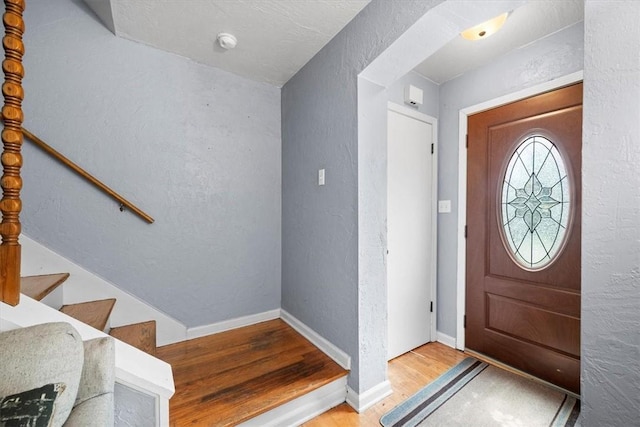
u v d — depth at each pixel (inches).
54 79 62.7
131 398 37.3
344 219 65.8
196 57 78.1
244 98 88.8
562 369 67.1
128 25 65.0
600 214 29.1
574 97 65.0
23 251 59.5
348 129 64.4
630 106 27.2
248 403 52.9
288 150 91.5
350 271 63.8
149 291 74.4
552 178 68.7
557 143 67.6
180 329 78.0
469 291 86.0
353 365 62.4
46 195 62.5
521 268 74.2
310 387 57.8
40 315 35.3
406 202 85.7
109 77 68.4
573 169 65.2
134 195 72.0
